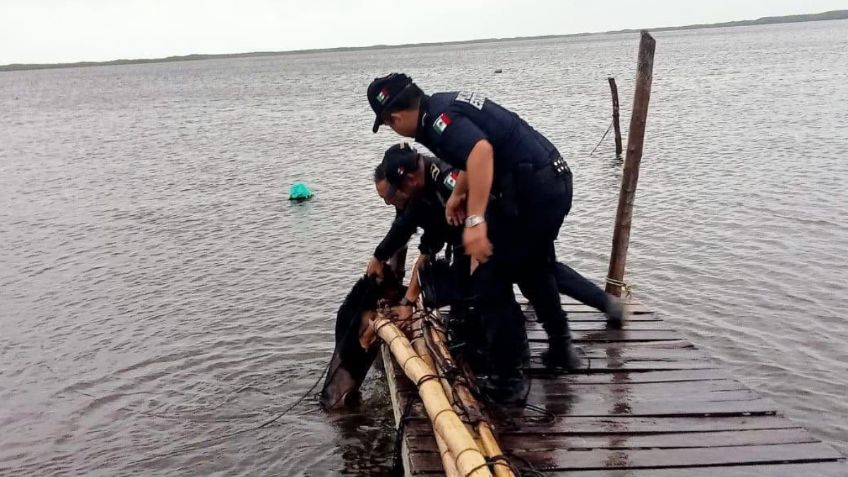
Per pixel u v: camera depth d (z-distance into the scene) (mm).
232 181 21234
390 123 4094
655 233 12852
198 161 26219
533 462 4117
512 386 4672
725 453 4156
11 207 18922
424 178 5234
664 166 19281
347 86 78812
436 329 5773
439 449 4199
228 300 10477
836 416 6750
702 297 9727
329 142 29953
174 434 6793
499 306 4609
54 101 83438
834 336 8344
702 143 22750
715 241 12078
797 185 15586
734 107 32438
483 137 3855
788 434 4348
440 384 4621
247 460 6301
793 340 8320
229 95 75188
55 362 8586
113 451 6543
